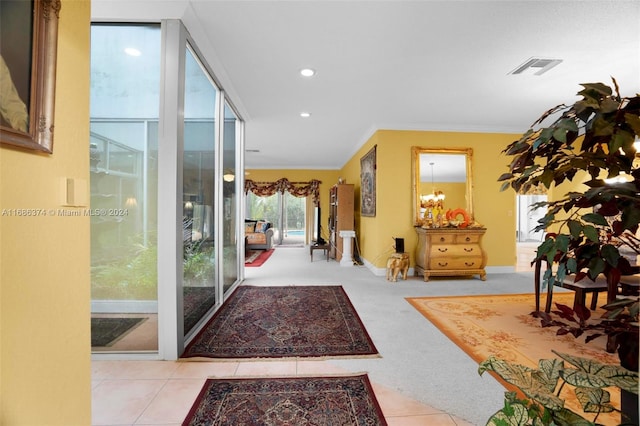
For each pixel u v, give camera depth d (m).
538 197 9.48
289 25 2.29
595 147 0.88
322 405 1.64
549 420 0.78
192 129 2.54
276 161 8.20
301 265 5.86
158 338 2.14
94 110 2.20
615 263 0.72
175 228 2.11
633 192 0.69
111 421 1.51
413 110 4.11
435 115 4.32
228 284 3.76
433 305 3.34
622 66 2.85
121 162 2.21
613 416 1.58
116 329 2.24
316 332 2.60
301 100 3.75
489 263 5.04
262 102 3.83
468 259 4.48
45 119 0.87
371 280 4.54
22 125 0.80
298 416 1.55
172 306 2.12
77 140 1.03
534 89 3.40
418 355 2.20
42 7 0.85
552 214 0.83
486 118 4.47
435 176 4.87
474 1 2.02
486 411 1.60
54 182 0.93
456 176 4.90
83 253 1.07
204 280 2.87
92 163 2.22
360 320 2.88
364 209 5.74
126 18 2.12
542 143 0.78
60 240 0.96
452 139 4.92
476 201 4.97
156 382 1.85
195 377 1.91
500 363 0.91
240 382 1.85
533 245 8.97
